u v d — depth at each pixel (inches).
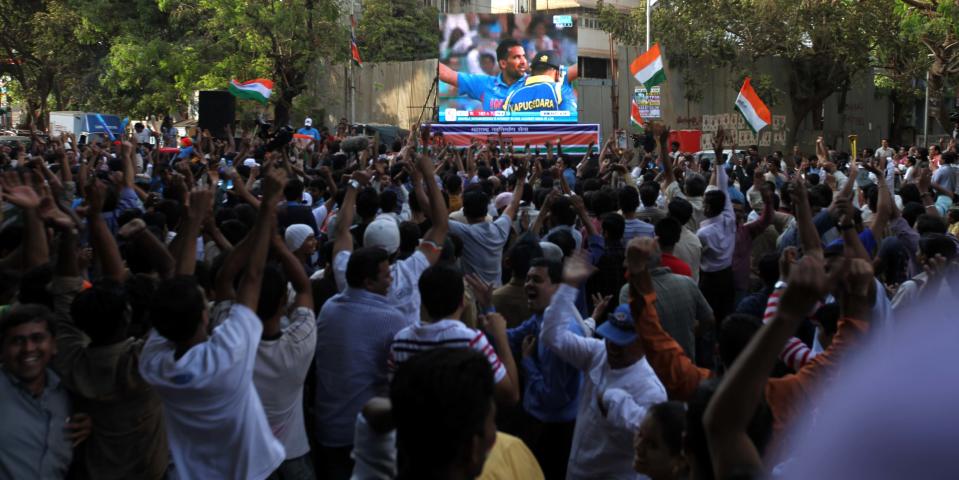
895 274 277.7
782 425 126.0
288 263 170.2
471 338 160.7
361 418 110.1
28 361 145.1
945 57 1275.8
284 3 1177.4
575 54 1189.1
